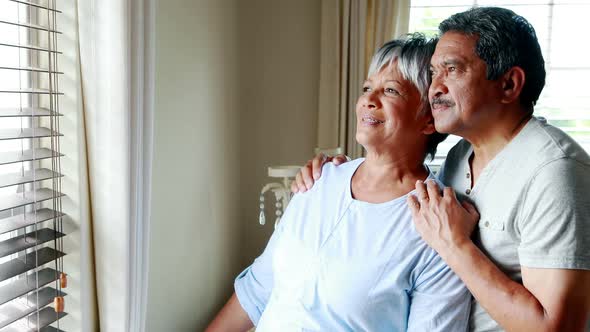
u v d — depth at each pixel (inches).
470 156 43.9
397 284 42.5
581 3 100.0
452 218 39.4
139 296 49.2
